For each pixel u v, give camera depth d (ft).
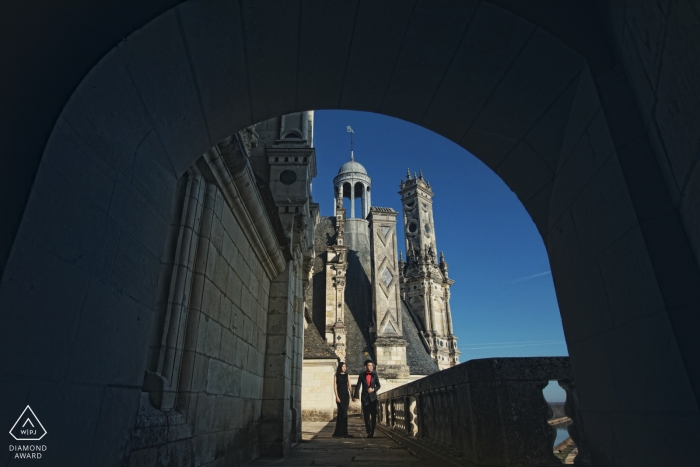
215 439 15.57
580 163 8.98
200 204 14.65
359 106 12.80
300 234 34.53
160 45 7.60
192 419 12.83
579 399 10.00
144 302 8.27
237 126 12.00
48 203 5.35
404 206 194.29
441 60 10.45
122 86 6.96
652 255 6.61
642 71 6.77
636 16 6.37
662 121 6.42
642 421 7.29
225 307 17.15
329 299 140.05
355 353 136.98
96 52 6.25
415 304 172.45
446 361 163.02
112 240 6.98
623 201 7.27
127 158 7.45
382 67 11.16
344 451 26.66
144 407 10.56
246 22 9.03
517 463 11.05
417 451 22.26
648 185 6.98
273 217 23.70
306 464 20.49
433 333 163.43
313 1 9.09
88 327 6.31
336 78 11.58
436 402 18.01
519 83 9.81
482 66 10.04
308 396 87.92
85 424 6.26
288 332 29.17
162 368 12.05
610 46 8.00
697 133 5.21
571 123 9.20
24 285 4.94
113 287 7.05
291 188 33.83
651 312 6.75
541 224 11.73
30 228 5.04
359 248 171.01
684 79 5.29
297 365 36.94
